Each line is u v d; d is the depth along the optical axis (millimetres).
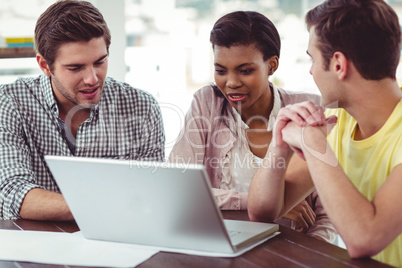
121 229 1099
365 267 979
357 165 1328
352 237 1035
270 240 1154
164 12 3412
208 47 3316
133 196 1031
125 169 998
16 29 2756
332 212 1077
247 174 1832
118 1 2859
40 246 1105
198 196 964
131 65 3141
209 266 974
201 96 1938
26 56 2740
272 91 1897
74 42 1620
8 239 1165
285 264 988
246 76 1716
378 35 1118
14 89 1873
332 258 1032
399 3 2656
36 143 1885
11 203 1446
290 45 3338
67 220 1358
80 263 991
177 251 1058
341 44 1137
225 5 3443
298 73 3314
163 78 3184
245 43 1668
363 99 1201
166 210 1020
